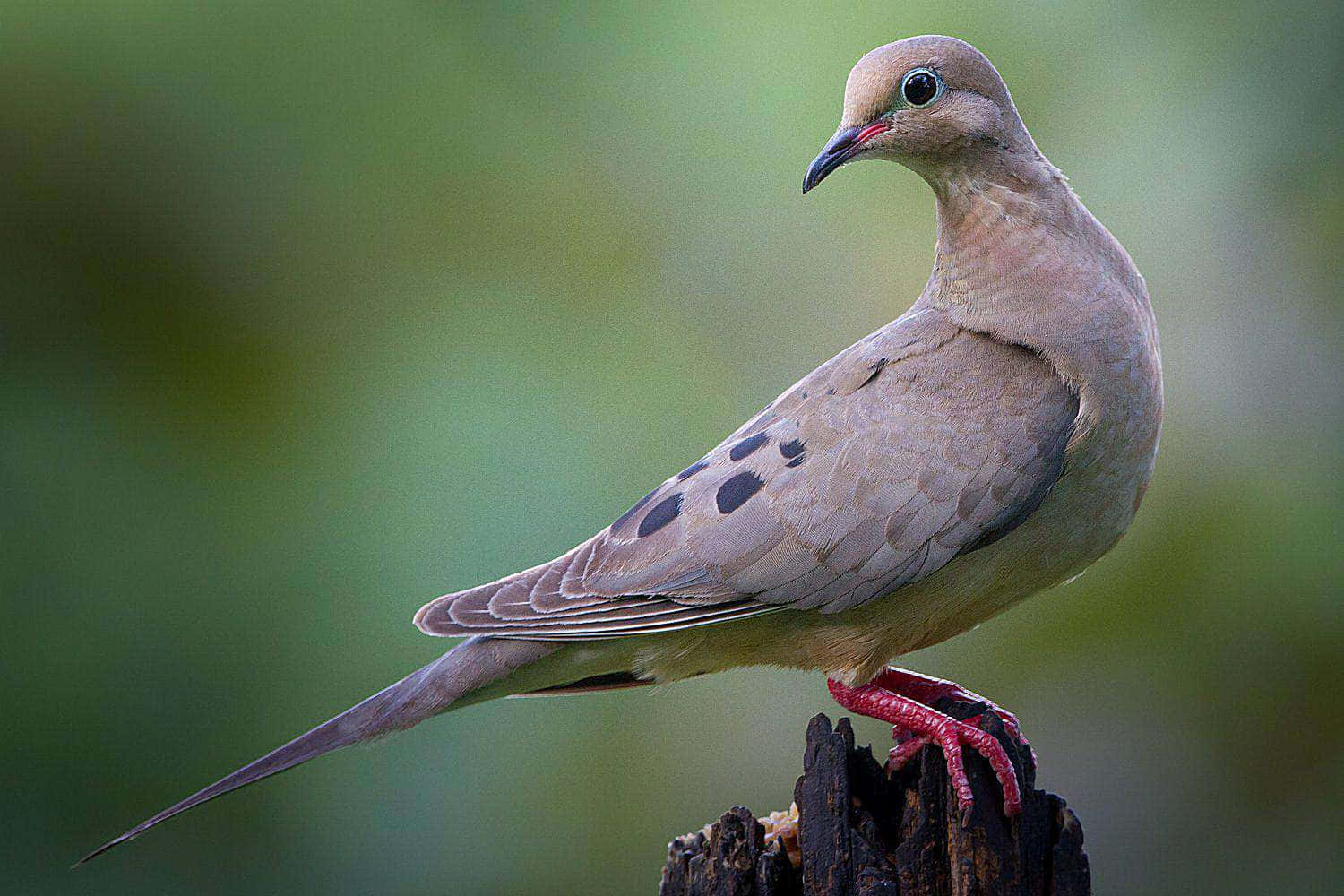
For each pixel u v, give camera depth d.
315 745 7.66
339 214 13.61
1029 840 6.91
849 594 7.50
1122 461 7.54
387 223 13.67
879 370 7.73
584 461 12.83
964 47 7.96
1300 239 12.59
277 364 13.41
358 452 13.00
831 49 13.15
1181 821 12.27
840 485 7.48
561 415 13.04
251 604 12.46
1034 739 12.55
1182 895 12.14
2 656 12.12
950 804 6.94
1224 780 12.30
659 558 7.67
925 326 7.87
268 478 12.94
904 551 7.42
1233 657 12.30
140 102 13.32
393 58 13.71
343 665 12.14
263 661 12.23
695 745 12.64
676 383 13.19
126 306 13.31
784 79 13.26
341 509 12.77
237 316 13.41
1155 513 12.47
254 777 7.54
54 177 13.21
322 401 13.25
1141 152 12.94
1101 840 12.27
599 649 7.90
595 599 7.72
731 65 13.38
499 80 13.84
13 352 13.06
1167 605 12.39
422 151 13.71
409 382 13.26
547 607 7.75
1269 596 12.19
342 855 12.07
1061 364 7.45
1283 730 12.22
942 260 8.03
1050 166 8.01
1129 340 7.52
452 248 13.70
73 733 11.95
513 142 13.77
